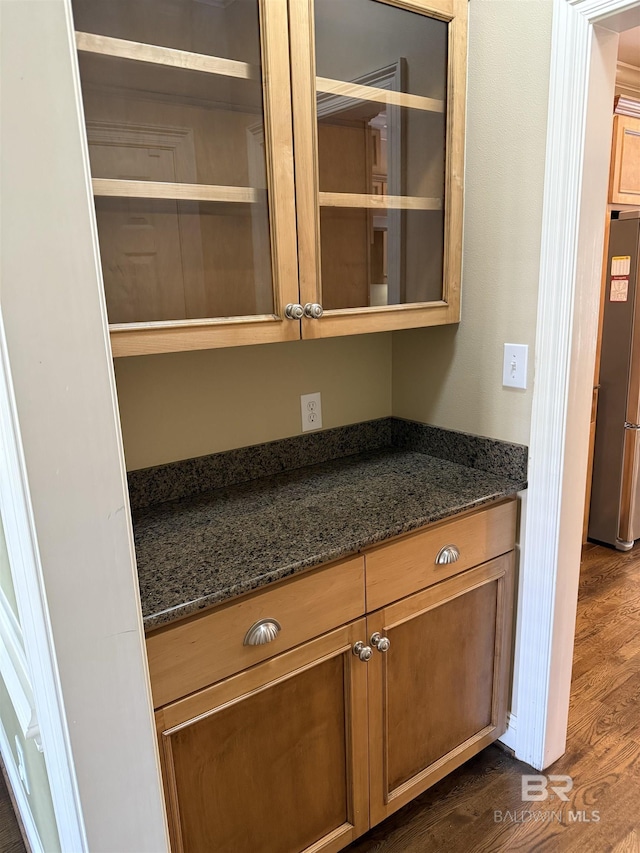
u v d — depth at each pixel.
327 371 1.84
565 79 1.33
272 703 1.22
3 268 0.61
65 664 0.73
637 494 3.15
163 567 1.17
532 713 1.73
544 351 1.50
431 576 1.45
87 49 1.04
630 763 1.78
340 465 1.83
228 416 1.66
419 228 1.60
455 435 1.80
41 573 0.69
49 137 0.62
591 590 2.79
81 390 0.68
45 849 1.36
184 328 1.19
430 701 1.55
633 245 2.89
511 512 1.62
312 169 1.30
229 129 1.23
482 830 1.57
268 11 1.17
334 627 1.28
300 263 1.32
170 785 1.10
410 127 1.51
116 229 1.14
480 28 1.50
